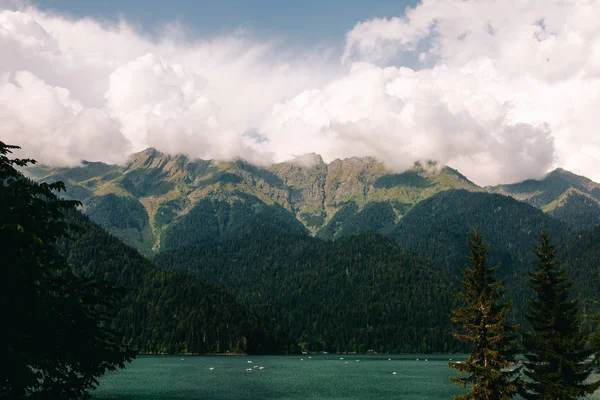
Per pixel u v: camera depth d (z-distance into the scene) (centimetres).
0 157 2361
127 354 2527
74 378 2417
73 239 2544
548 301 5456
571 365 5116
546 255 5538
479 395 4791
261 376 15825
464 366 4884
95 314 2500
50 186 2502
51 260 2366
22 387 2088
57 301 2298
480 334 4925
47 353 2234
